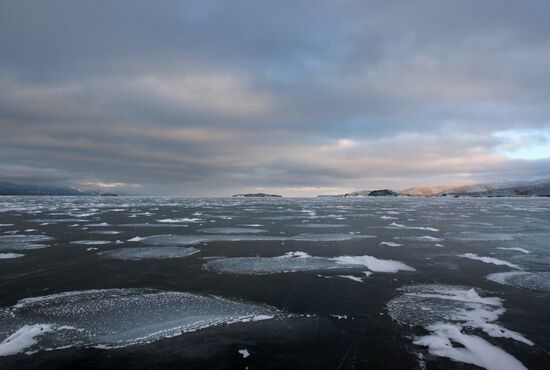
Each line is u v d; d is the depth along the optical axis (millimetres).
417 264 14656
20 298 10430
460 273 13266
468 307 9734
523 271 13562
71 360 6871
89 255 16359
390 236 22500
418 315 9133
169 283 11953
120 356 7008
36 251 17250
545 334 8016
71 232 23953
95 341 7664
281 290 11180
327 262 14938
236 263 14781
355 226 28344
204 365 6668
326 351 7203
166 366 6633
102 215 38781
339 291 11086
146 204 70062
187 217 36625
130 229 25781
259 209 52938
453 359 6902
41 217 35812
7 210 46969
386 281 12195
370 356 7008
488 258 15844
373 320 8797
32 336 7910
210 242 19938
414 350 7254
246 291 11078
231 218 35562
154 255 16391
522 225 29469
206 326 8414
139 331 8148
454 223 31156
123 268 13961
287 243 19672
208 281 12188
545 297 10625
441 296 10633
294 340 7688
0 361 6852
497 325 8516
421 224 30172
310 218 36000
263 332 8078
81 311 9367
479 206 68250
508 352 7188
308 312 9320
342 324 8539
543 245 19312
